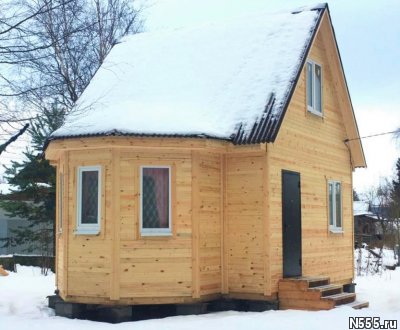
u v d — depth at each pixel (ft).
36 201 87.86
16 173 87.04
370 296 54.03
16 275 74.54
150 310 44.24
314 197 51.78
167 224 43.11
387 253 112.16
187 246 42.98
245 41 51.98
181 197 43.16
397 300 51.65
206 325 36.55
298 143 49.44
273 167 45.14
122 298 41.68
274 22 52.49
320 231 52.44
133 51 57.21
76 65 75.72
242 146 43.98
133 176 42.47
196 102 47.21
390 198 148.05
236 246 45.01
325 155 54.70
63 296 44.21
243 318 38.73
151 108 46.24
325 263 52.95
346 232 57.98
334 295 44.62
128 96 49.67
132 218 42.24
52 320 40.93
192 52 53.57
